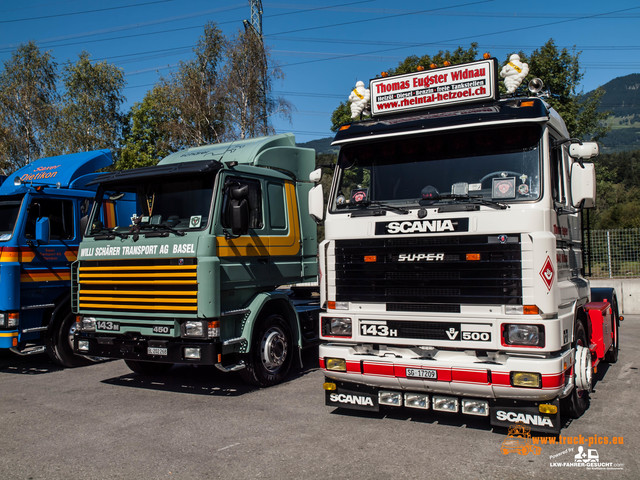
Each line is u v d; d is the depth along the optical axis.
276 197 8.16
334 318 5.71
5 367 9.39
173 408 6.48
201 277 6.61
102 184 7.77
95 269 7.43
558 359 4.74
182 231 6.87
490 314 4.98
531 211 4.89
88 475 4.51
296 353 8.54
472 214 5.09
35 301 8.73
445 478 4.26
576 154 5.40
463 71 5.73
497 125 5.29
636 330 12.18
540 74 26.55
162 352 6.85
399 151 5.74
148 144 35.25
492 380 4.86
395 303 5.41
